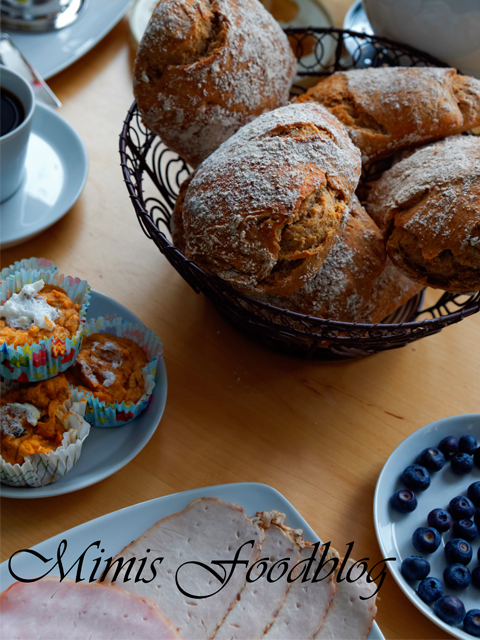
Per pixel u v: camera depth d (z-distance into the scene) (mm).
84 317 483
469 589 440
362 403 510
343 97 519
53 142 576
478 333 551
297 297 462
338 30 584
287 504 449
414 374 526
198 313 535
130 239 562
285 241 427
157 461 475
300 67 642
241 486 451
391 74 521
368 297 476
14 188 542
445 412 514
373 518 454
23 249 542
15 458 427
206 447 483
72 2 660
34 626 397
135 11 669
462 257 447
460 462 473
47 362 448
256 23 501
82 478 446
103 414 460
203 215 434
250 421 496
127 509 438
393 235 474
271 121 452
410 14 554
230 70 478
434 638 429
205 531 435
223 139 503
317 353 505
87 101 631
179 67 468
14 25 635
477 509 461
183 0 470
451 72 531
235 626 410
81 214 567
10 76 525
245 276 429
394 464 473
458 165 460
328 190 440
